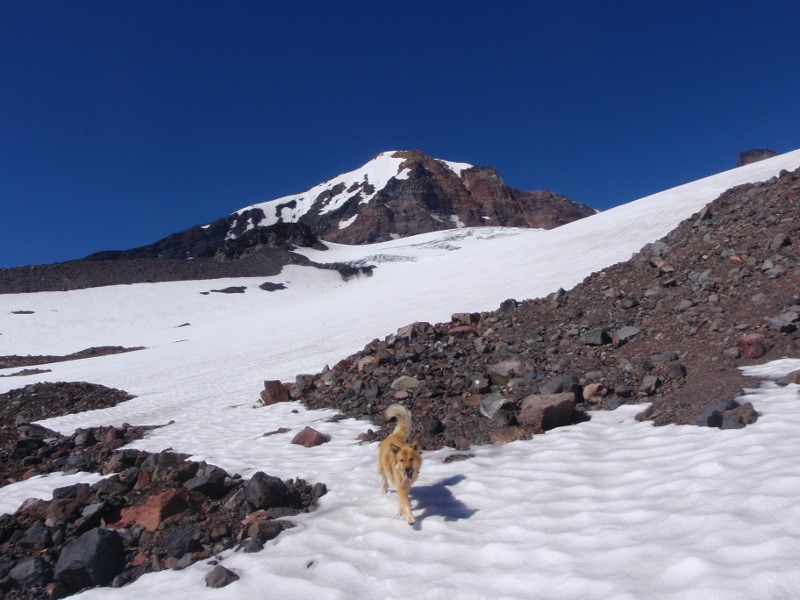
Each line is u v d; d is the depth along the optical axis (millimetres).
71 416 17000
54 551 5852
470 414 8562
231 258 138125
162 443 10695
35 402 19453
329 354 26141
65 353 58125
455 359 12078
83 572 5188
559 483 5754
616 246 42875
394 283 76125
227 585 4664
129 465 8812
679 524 4359
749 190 18469
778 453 5145
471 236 152125
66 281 95438
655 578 3764
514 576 4176
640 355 9820
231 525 5934
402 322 33375
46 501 6871
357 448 8219
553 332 12461
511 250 65938
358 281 109125
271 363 26422
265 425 11109
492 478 6184
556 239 58125
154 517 6047
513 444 7312
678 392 7883
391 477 5676
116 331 72000
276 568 4836
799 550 3600
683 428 6594
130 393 21609
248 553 5195
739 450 5453
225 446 9727
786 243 12273
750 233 14141
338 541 5223
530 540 4684
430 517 5441
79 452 10648
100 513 6473
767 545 3734
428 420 8234
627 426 7262
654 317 11461
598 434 7184
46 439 11734
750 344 8406
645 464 5816
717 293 11164
